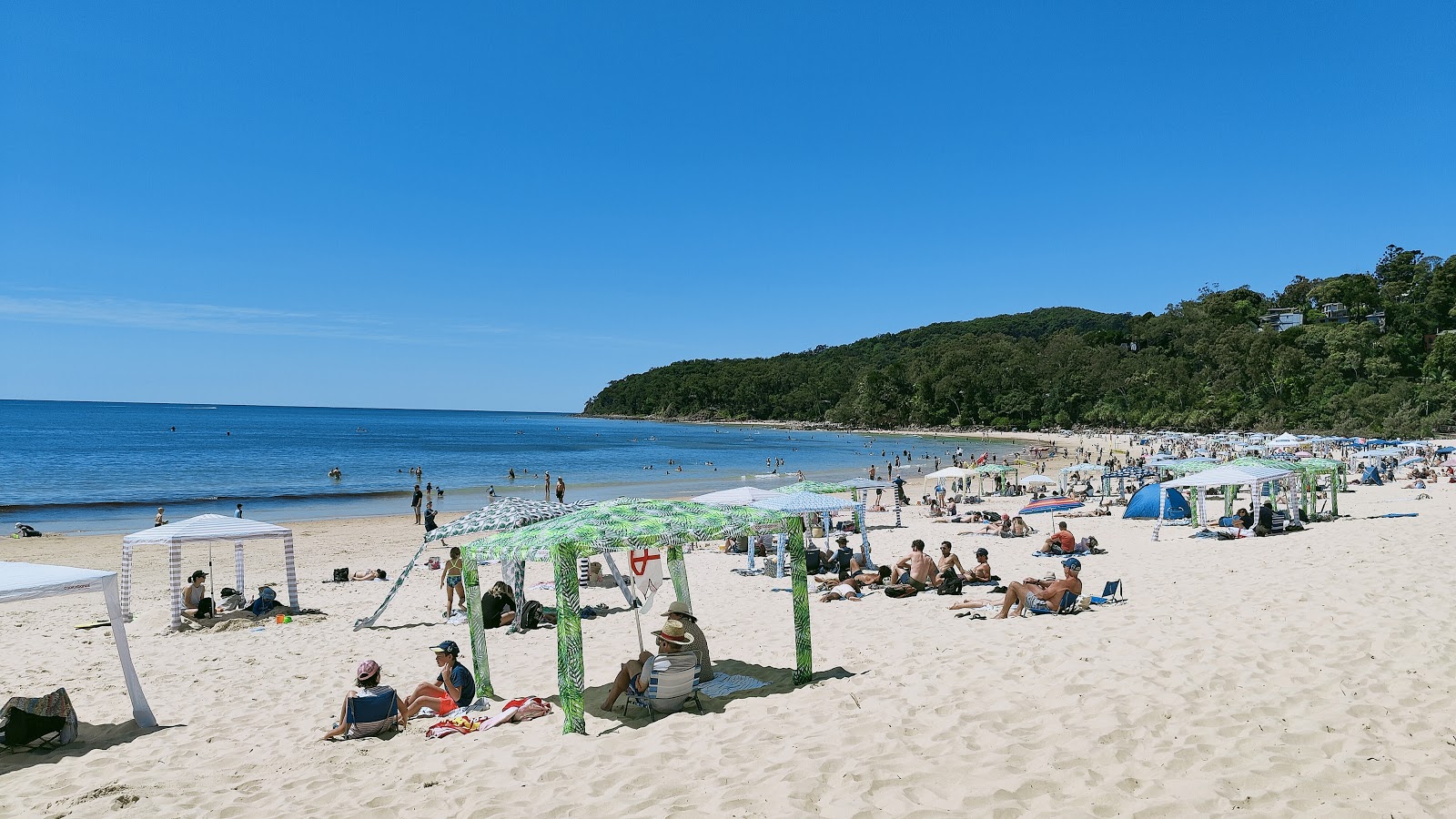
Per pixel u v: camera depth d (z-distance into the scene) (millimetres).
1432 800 4727
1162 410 118688
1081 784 5207
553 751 6547
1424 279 139500
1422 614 8633
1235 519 19328
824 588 13914
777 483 53625
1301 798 4840
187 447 87750
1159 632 8727
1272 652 7664
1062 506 26875
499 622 12297
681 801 5375
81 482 49500
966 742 6047
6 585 7348
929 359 166250
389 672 9992
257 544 26078
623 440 123938
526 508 11820
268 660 10875
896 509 25625
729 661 9188
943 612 11227
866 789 5320
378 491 46094
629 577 14789
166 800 6047
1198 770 5320
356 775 6398
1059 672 7547
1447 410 78562
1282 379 105375
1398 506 23891
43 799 6199
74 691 9547
